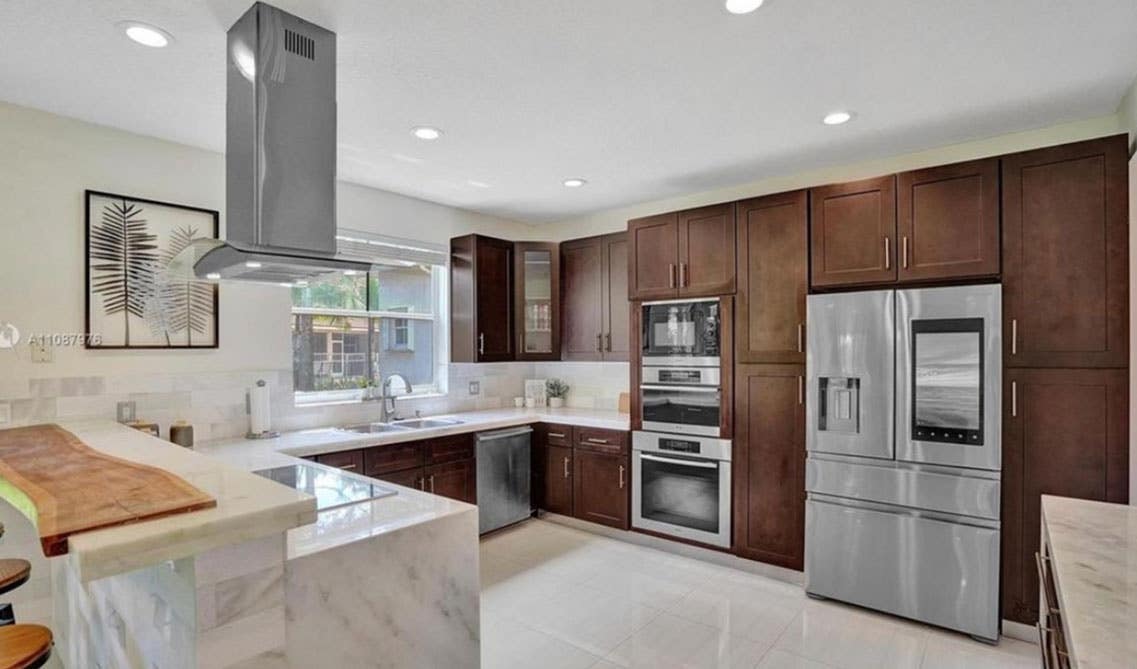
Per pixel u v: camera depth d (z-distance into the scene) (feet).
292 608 4.54
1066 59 7.19
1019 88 8.04
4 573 6.07
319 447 10.00
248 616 4.17
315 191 6.31
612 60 7.19
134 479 4.76
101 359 9.05
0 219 8.18
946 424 8.79
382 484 7.22
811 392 10.05
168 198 9.78
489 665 8.03
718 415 11.37
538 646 8.53
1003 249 8.50
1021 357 8.37
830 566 9.86
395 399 13.42
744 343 11.05
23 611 8.07
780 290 10.61
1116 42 6.75
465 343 14.38
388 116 8.96
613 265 14.34
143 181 9.53
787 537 10.55
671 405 12.09
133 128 9.24
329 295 12.57
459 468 12.62
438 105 8.55
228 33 6.34
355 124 9.29
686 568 11.43
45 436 7.16
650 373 12.42
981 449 8.52
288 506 4.17
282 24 6.08
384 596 5.19
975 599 8.57
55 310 8.63
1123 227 7.77
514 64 7.29
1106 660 3.14
